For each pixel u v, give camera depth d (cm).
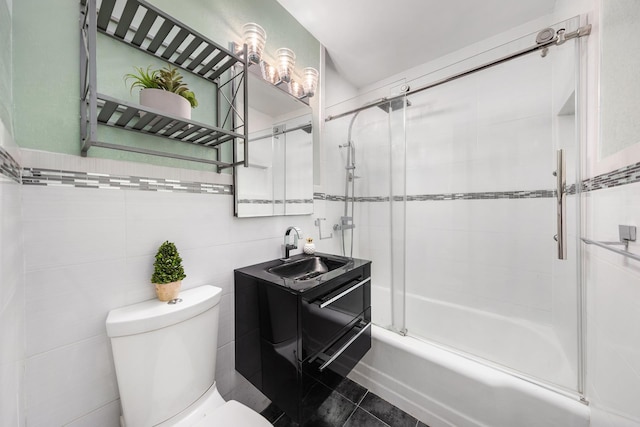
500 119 168
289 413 95
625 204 74
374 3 147
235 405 86
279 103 149
